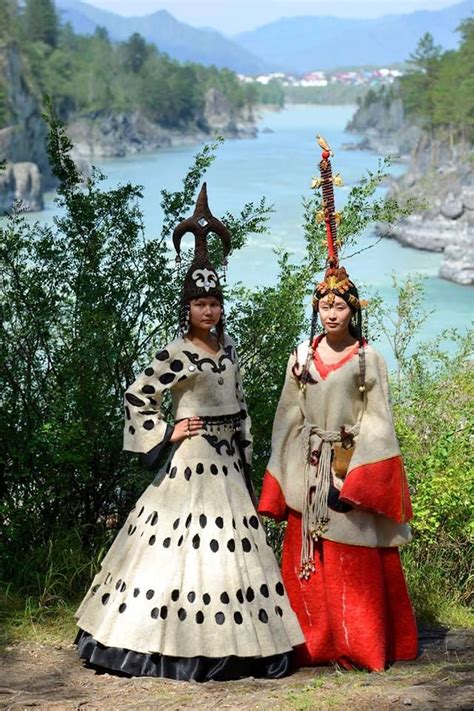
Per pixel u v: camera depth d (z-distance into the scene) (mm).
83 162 93375
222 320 6562
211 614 6086
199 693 5719
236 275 71938
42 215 123688
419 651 6824
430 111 179125
